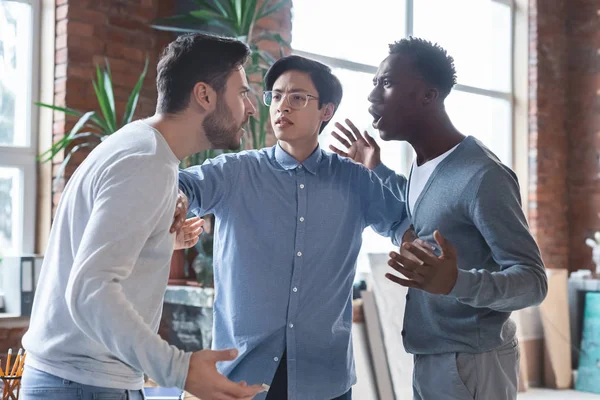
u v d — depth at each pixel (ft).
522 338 21.62
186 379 4.52
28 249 13.60
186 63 5.29
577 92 24.59
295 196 7.29
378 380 16.74
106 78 12.67
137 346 4.42
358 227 7.62
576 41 24.63
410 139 6.95
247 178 7.31
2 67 13.43
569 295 22.45
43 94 13.66
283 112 7.22
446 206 6.45
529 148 23.77
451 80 6.82
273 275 7.12
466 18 22.30
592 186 24.22
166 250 5.20
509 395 6.64
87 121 13.48
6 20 13.42
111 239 4.57
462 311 6.46
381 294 17.48
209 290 12.77
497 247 6.11
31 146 13.65
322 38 17.90
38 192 13.71
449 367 6.50
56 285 5.07
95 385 4.99
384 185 7.77
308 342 7.13
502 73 23.97
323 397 7.18
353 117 18.57
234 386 4.59
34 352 5.12
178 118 5.35
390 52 6.91
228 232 7.27
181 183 6.89
